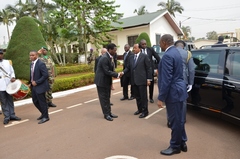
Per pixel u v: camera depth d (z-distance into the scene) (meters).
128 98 6.95
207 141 3.60
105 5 13.80
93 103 6.66
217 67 4.12
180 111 3.02
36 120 5.16
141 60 4.84
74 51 18.34
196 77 4.48
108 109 5.00
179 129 3.06
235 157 3.06
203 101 4.31
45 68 4.86
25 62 7.70
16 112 5.95
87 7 13.50
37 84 4.79
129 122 4.71
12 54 7.77
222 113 3.92
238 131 3.98
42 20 15.48
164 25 20.75
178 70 2.94
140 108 5.22
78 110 5.90
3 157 3.38
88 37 15.20
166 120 4.75
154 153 3.27
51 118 5.26
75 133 4.21
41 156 3.34
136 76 4.89
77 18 13.59
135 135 3.99
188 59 3.94
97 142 3.75
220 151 3.25
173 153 3.19
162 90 2.93
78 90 8.96
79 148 3.55
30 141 3.93
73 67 12.83
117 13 14.24
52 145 3.71
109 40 16.36
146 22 18.00
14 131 4.50
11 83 5.04
